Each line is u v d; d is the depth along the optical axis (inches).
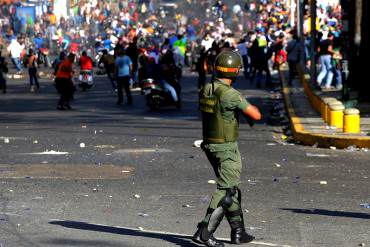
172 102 2787.9
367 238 932.6
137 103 3110.2
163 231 964.6
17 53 5108.3
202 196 1189.7
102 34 6496.1
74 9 7022.6
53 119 2502.5
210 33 5910.4
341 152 1691.7
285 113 2576.3
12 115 2659.9
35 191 1223.5
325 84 3255.4
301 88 3449.8
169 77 2800.2
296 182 1316.4
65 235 940.6
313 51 3129.9
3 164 1514.5
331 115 2014.0
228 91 866.8
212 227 858.8
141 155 1640.0
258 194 1211.2
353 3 2947.8
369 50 2659.9
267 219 1035.9
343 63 2506.2
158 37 6668.3
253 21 7859.3
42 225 992.2
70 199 1160.2
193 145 1808.6
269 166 1492.4
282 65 4972.9
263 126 2244.1
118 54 3053.6
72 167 1473.9
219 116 868.0
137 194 1203.2
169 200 1159.0
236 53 884.6
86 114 2672.2
